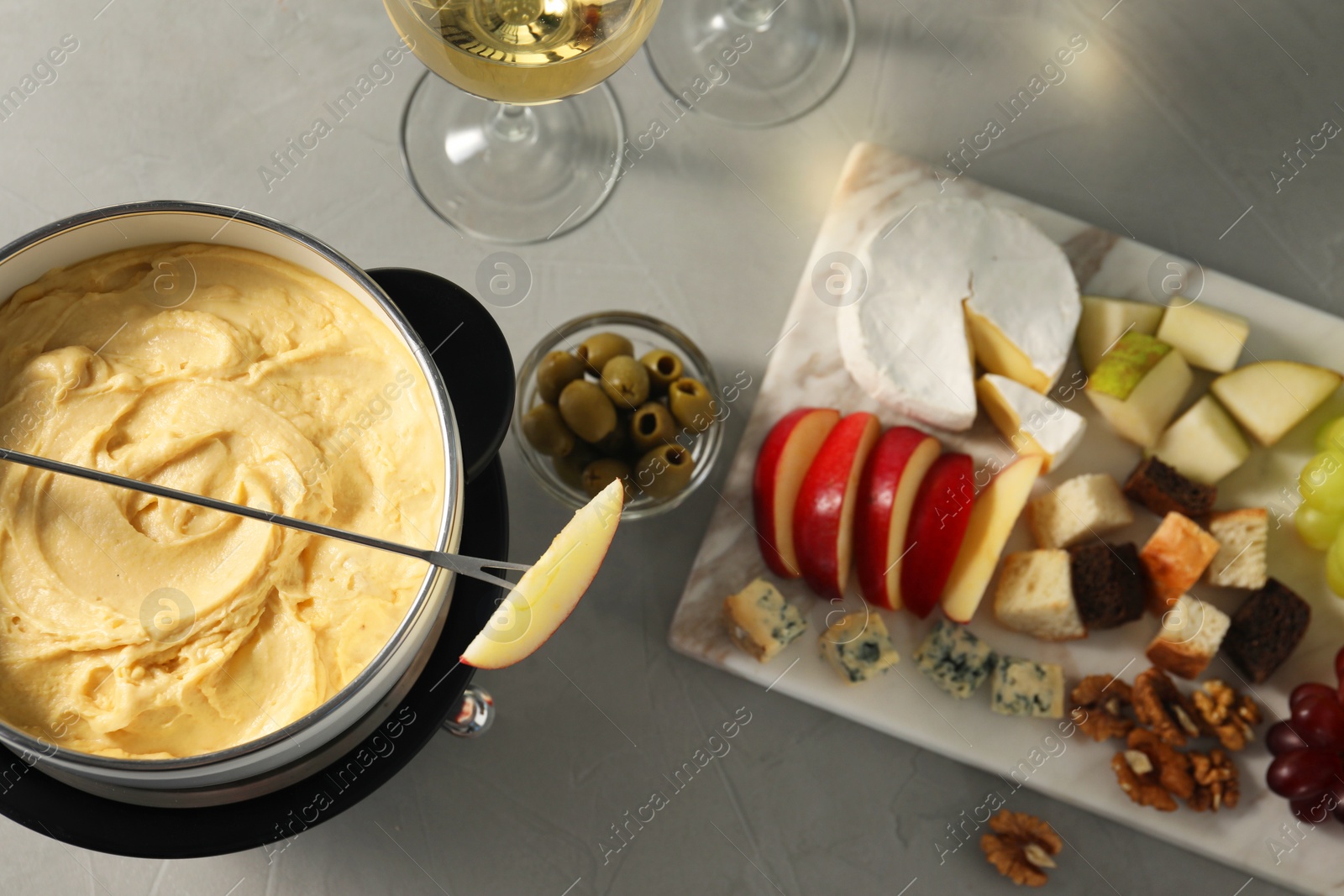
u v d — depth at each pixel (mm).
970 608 715
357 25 747
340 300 604
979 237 726
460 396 618
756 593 708
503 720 709
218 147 735
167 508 587
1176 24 771
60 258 588
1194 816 717
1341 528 714
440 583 558
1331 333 745
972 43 767
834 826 711
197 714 576
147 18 738
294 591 585
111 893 685
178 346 599
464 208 740
